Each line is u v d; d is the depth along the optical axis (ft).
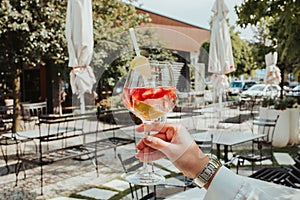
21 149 18.21
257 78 74.95
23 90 39.09
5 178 13.51
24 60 23.27
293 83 54.03
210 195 2.22
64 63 27.66
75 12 12.91
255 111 30.37
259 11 15.24
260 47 21.39
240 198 2.17
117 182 12.41
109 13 28.35
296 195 6.04
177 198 5.57
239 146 18.28
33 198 11.19
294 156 16.06
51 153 13.03
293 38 15.11
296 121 18.61
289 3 13.94
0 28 21.42
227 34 18.43
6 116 21.34
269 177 9.37
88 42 12.73
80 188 11.99
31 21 22.71
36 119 22.49
